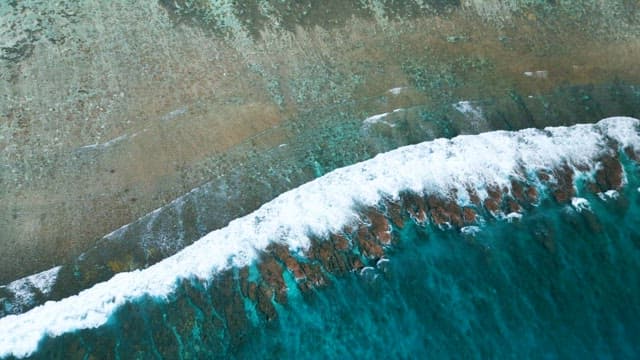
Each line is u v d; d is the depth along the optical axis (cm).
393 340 1952
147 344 1948
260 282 2062
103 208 2289
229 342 1959
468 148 2314
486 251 2111
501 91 2536
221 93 2577
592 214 2172
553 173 2244
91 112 2528
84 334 1972
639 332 1917
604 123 2373
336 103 2533
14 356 1930
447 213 2191
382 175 2262
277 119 2495
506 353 1900
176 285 2061
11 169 2389
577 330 1930
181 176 2355
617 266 2058
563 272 2053
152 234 2220
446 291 2039
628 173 2255
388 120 2466
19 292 2102
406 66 2631
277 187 2312
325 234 2141
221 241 2148
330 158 2373
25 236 2230
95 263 2164
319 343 1956
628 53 2631
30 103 2552
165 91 2581
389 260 2109
